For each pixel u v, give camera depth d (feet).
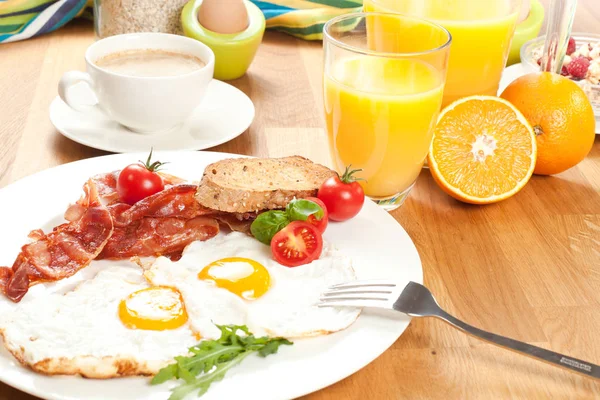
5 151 2.86
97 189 2.58
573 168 2.96
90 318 2.19
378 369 2.26
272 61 3.48
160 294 2.26
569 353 2.33
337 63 2.63
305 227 2.38
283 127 3.06
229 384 2.12
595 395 2.23
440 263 2.56
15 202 2.56
